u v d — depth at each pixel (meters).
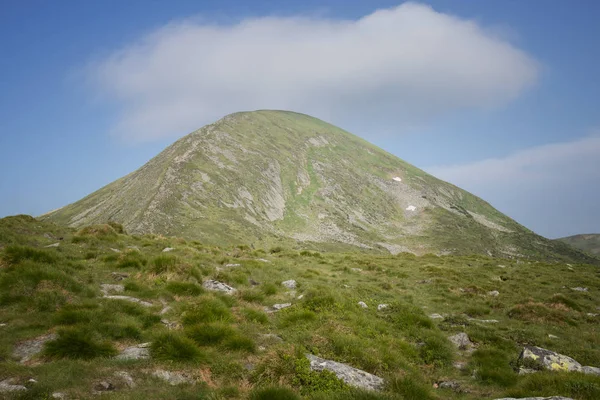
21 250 16.36
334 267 33.03
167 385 8.73
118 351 10.27
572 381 9.50
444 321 18.86
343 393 8.45
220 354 10.82
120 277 17.44
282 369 9.57
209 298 14.95
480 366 12.82
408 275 31.61
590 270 41.06
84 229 26.91
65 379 8.27
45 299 12.84
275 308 16.89
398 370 11.61
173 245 28.47
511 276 34.75
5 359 9.18
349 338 12.59
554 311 20.70
